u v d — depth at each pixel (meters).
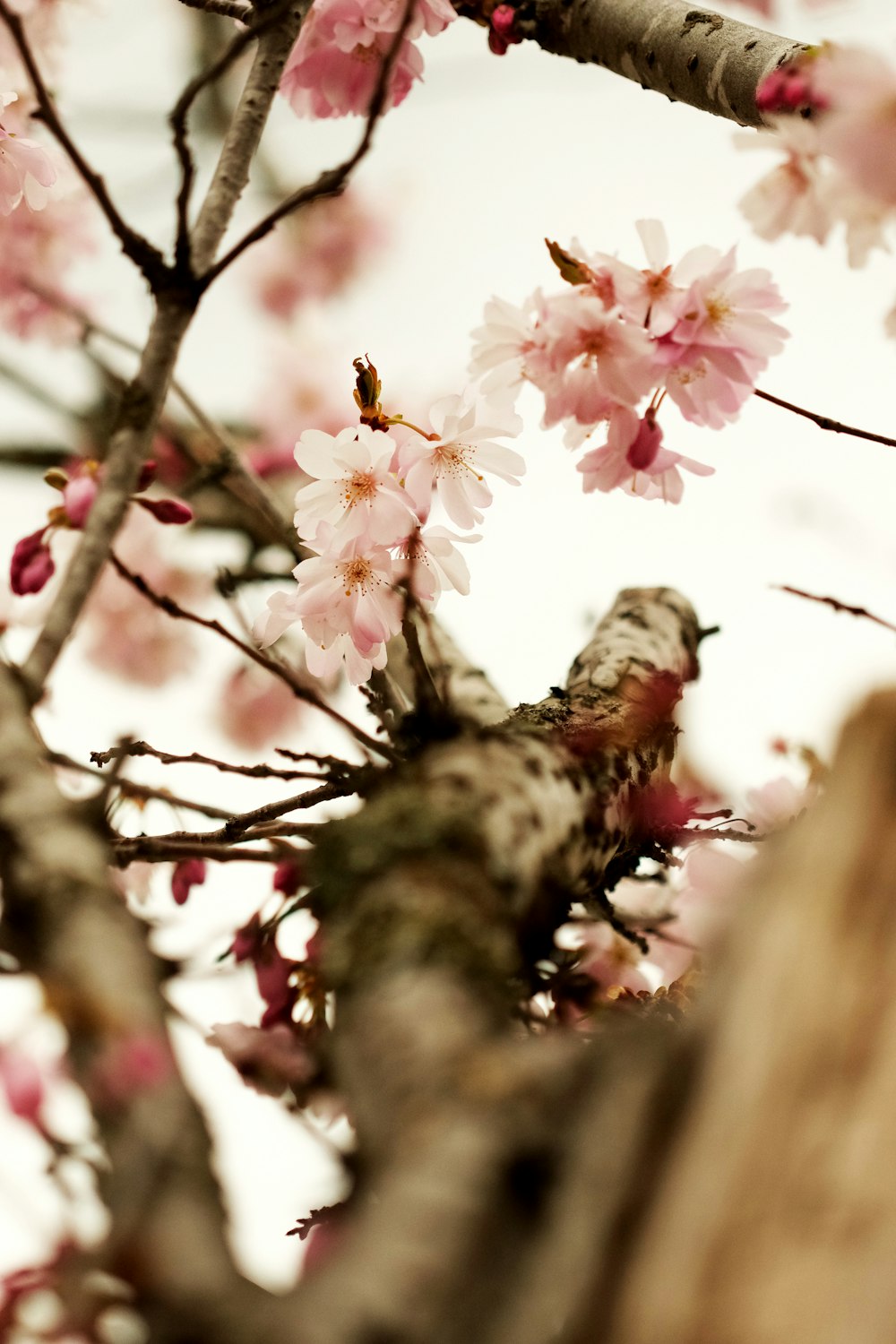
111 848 1.02
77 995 0.81
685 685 1.15
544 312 1.05
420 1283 0.67
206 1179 0.74
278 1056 1.01
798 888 0.83
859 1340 0.67
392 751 0.99
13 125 1.20
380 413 1.08
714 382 1.06
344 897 0.91
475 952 0.90
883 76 0.98
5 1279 0.78
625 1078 0.79
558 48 1.16
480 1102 0.76
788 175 1.04
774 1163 0.74
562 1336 0.73
